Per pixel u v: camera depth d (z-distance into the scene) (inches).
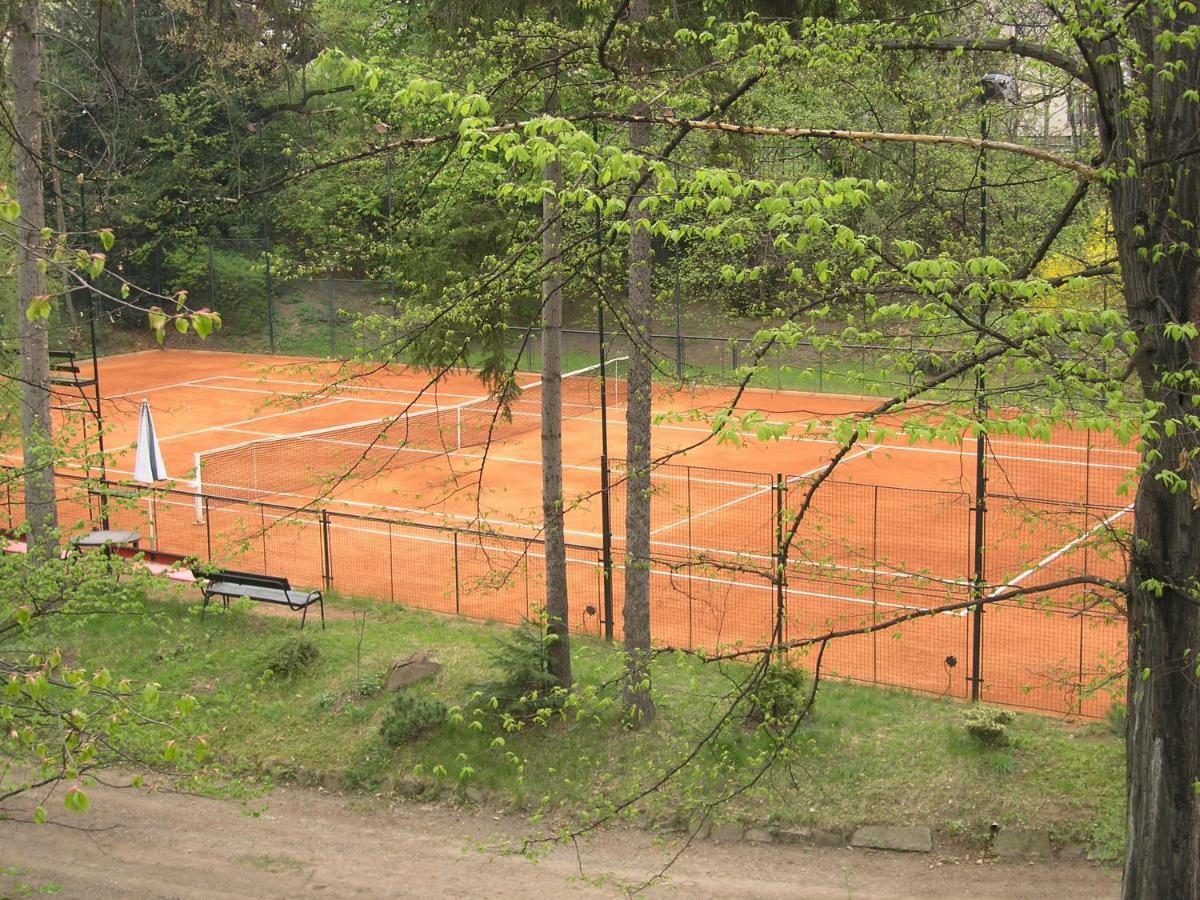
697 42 605.3
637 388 698.2
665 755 687.7
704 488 1342.3
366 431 1700.3
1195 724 411.8
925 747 675.4
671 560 820.0
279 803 694.5
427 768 701.9
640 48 596.7
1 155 879.7
